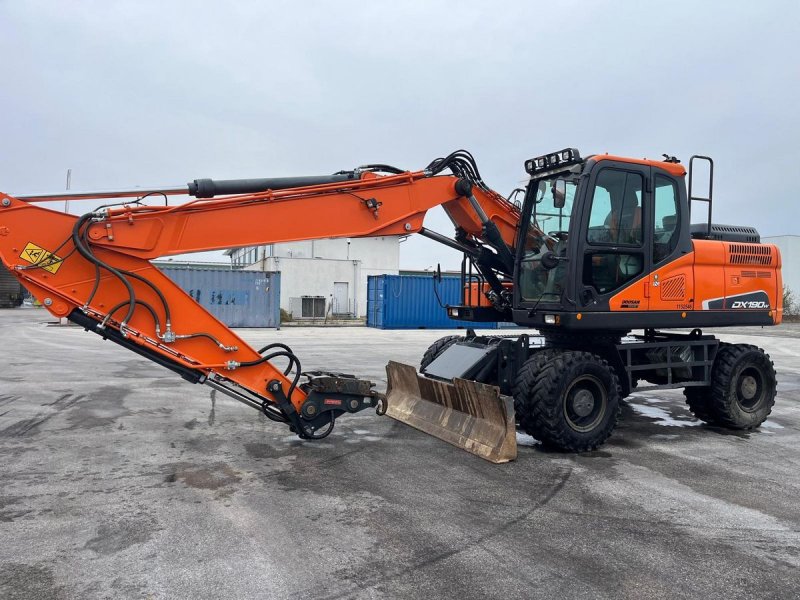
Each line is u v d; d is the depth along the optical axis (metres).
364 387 5.67
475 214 6.25
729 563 3.46
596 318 5.86
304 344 17.55
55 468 5.01
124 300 4.84
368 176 5.68
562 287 5.88
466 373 6.10
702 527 3.98
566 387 5.62
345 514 4.08
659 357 6.77
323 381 5.52
